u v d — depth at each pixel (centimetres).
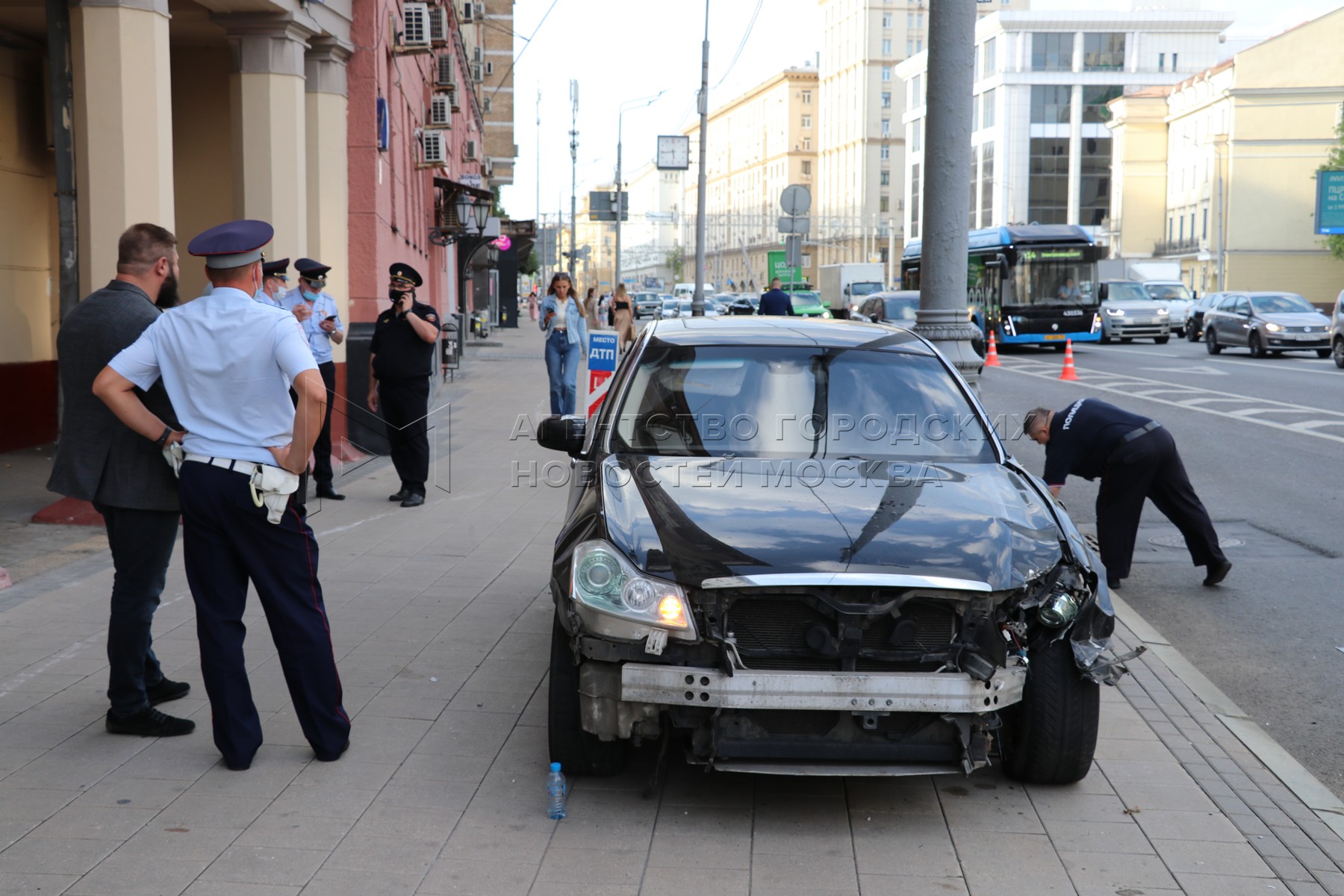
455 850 375
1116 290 3900
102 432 445
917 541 403
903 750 393
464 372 2527
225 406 429
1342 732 529
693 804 414
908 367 550
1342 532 930
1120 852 383
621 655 387
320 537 840
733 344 557
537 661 561
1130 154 8012
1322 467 1222
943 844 387
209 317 428
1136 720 510
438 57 2328
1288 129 6619
